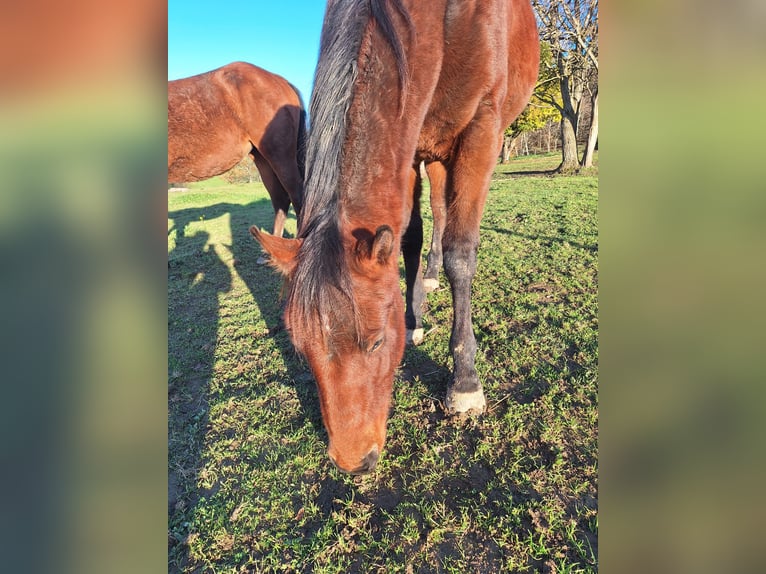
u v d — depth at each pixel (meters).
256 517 2.08
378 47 1.95
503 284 4.42
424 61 2.21
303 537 1.96
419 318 3.45
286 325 1.73
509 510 1.93
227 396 3.10
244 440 2.64
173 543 2.01
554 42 14.48
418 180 3.12
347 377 1.69
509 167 22.92
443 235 2.60
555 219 7.00
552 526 1.84
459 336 2.61
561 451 2.23
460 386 2.58
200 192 20.53
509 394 2.71
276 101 5.20
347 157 1.84
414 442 2.42
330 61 1.97
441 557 1.79
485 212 8.23
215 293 5.35
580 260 4.89
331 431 1.78
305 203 1.88
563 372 2.82
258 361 3.57
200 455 2.55
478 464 2.23
